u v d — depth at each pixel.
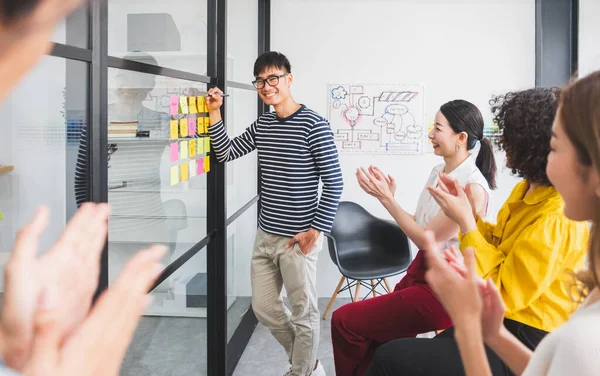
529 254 1.55
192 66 2.55
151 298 0.37
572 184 0.86
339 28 4.56
